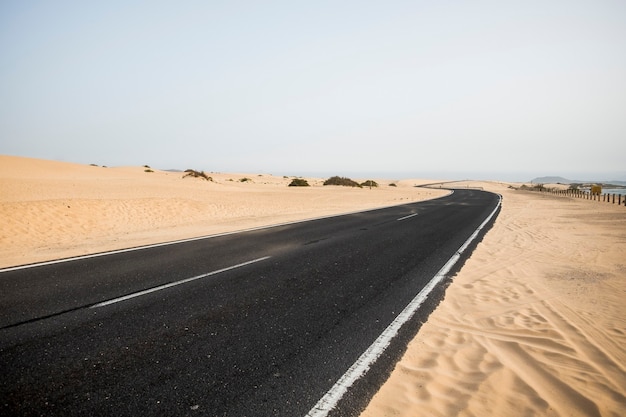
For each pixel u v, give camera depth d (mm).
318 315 4160
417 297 4840
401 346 3422
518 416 2406
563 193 40281
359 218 14352
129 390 2646
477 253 7789
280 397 2586
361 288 5199
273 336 3586
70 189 20562
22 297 4633
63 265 6344
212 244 8469
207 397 2574
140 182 30172
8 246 8180
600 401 2568
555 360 3174
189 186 29703
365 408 2475
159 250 7727
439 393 2666
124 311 4191
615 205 22141
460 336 3662
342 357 3186
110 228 11125
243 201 20828
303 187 43469
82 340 3439
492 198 31500
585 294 5000
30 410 2396
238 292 4934
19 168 34438
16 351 3203
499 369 3008
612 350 3365
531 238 9812
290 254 7422
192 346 3350
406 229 11273
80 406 2449
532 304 4590
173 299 4621
